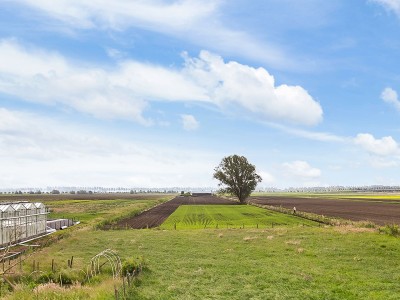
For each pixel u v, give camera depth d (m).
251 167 170.25
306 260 39.34
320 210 110.88
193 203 173.12
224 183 170.25
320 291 28.42
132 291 27.47
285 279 31.84
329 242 48.41
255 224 77.12
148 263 37.97
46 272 32.12
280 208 115.69
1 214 51.91
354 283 30.56
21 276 31.30
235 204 164.38
